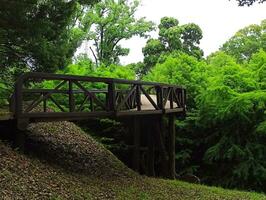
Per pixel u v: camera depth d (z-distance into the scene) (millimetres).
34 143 11867
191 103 20391
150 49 39312
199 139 19609
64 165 10977
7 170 8352
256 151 17797
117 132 18125
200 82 20766
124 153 17562
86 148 13758
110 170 12461
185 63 21547
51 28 12734
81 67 20969
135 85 12016
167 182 13383
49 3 12844
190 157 19531
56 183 8891
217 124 19125
